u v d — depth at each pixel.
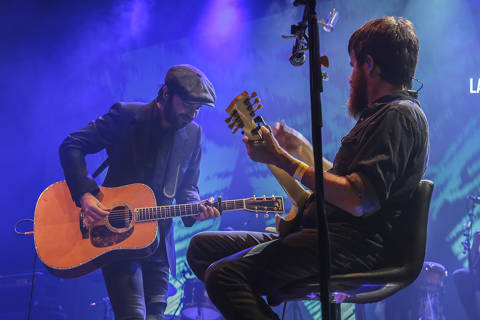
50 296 6.52
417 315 5.39
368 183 1.50
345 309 6.79
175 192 3.69
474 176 7.58
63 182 3.46
